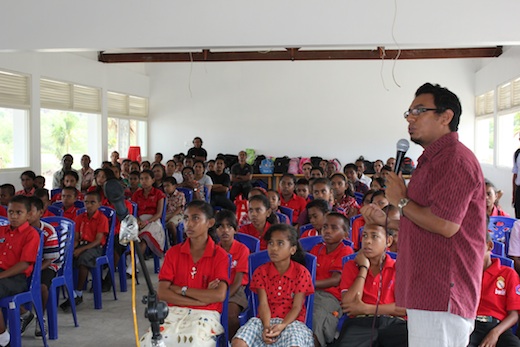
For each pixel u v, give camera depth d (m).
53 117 7.61
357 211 4.48
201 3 4.96
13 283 3.00
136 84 9.98
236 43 4.94
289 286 2.51
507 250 3.56
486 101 9.19
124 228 1.38
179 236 5.20
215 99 10.45
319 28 4.86
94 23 5.04
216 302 2.56
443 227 1.47
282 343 2.35
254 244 3.28
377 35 4.80
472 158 1.52
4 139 6.60
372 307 2.37
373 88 10.05
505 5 4.66
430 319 1.55
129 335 3.39
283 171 9.91
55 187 6.91
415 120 1.60
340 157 10.19
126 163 7.59
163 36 5.00
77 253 3.89
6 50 5.09
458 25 4.71
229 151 10.46
